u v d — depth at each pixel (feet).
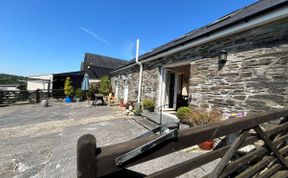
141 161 2.41
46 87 55.11
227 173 4.10
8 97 37.99
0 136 14.35
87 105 36.94
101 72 61.62
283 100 8.69
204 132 3.20
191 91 15.37
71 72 52.95
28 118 22.04
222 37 12.42
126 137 13.87
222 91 12.26
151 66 23.07
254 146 7.25
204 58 14.11
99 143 12.51
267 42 9.62
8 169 8.68
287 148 6.51
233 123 3.83
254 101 10.11
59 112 26.94
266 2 13.37
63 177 7.93
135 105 24.94
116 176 2.52
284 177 5.87
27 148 11.55
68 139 13.47
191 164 3.33
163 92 21.06
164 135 2.58
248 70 10.57
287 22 8.77
